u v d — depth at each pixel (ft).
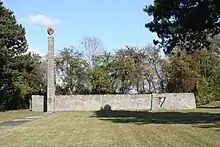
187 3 96.63
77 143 63.87
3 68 195.52
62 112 183.11
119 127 92.02
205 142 59.31
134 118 127.54
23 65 209.15
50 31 181.68
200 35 103.40
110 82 247.91
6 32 183.93
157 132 77.10
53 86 183.83
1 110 207.51
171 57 232.73
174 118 123.03
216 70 236.84
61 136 75.25
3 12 191.52
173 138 66.03
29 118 137.39
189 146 55.72
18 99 221.66
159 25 103.81
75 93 248.32
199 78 226.99
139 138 67.92
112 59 250.98
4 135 78.59
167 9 99.14
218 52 236.84
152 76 254.88
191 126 88.69
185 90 228.43
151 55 255.09
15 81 215.51
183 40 104.78
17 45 202.08
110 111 189.06
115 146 58.75
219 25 97.45
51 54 182.70
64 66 249.75
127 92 249.34
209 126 87.45
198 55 229.45
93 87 247.29
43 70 240.73
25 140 69.21
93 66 253.24
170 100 207.41
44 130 88.74
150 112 171.32
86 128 92.02
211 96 226.79
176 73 230.07
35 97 202.08
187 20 94.79
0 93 213.25
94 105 207.10
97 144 61.98
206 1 92.38
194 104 205.46
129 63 248.52
